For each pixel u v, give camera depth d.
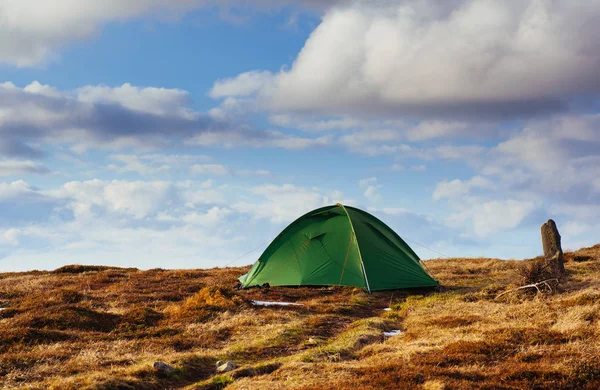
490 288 25.55
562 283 24.61
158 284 31.83
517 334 15.41
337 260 28.83
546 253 26.34
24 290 29.78
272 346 17.53
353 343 16.59
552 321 17.36
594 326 15.60
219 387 13.02
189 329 20.09
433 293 27.11
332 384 11.91
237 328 20.19
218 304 23.69
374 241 29.36
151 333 19.36
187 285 31.22
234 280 33.00
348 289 28.25
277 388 11.93
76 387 12.48
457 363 13.35
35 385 12.90
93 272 39.53
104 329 20.23
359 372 12.98
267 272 29.56
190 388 12.90
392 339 17.27
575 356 12.95
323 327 20.55
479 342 14.60
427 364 13.22
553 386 11.43
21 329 18.44
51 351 16.19
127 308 24.48
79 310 21.70
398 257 29.31
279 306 24.39
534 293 23.11
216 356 16.20
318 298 26.50
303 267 29.00
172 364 14.90
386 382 11.85
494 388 11.32
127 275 37.09
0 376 13.74
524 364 12.66
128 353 16.48
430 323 19.22
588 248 39.28
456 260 41.22
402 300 26.14
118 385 12.74
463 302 23.50
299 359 14.65
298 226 30.67
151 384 13.39
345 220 30.00
